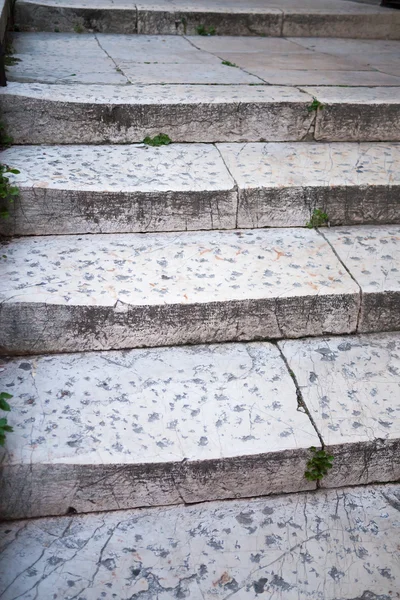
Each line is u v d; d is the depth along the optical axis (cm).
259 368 271
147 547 219
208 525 228
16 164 331
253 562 215
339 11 627
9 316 266
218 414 247
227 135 379
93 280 283
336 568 214
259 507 237
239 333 285
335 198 334
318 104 378
